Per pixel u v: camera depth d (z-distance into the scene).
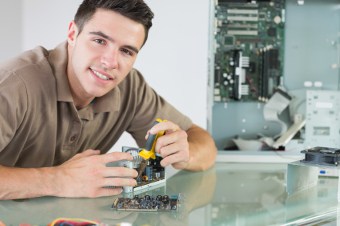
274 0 2.67
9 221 1.00
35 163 1.44
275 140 2.47
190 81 2.70
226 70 2.66
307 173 1.38
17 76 1.30
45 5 2.86
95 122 1.56
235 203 1.20
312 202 1.22
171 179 1.46
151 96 1.76
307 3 2.66
